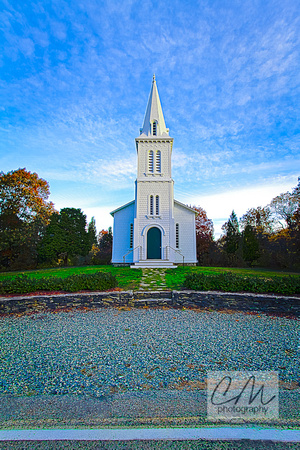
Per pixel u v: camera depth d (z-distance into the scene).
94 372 5.09
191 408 3.78
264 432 3.24
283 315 9.84
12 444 3.03
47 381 4.74
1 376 4.97
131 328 8.05
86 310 10.55
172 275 17.44
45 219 37.59
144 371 5.12
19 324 8.77
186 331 7.75
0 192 31.16
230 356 5.89
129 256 26.45
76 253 39.78
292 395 4.19
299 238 31.00
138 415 3.60
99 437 3.14
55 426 3.35
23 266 35.28
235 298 10.63
